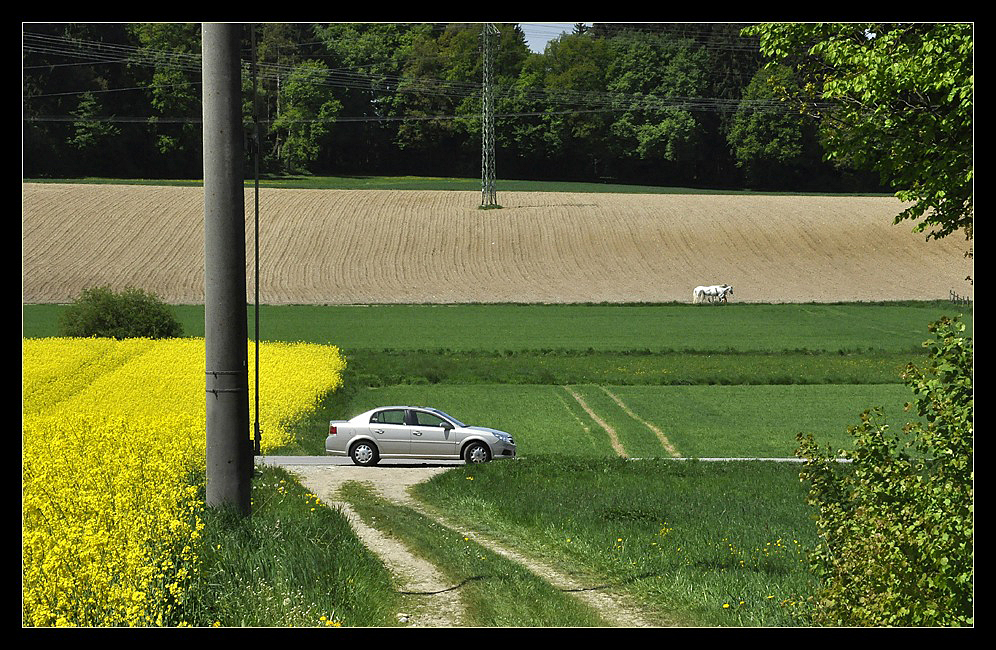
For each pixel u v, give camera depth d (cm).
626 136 17575
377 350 6019
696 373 5062
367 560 1294
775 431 3747
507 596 1188
